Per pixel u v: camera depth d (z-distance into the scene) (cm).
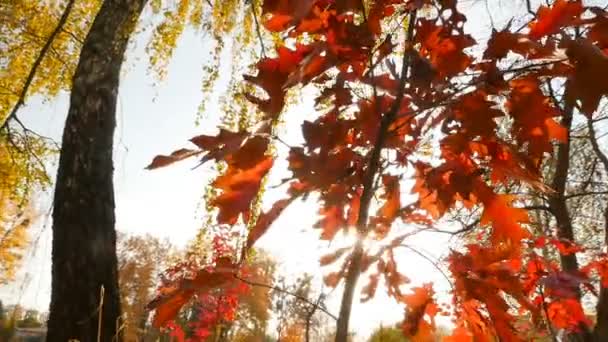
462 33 109
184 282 108
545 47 92
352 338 168
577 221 646
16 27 670
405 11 115
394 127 121
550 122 100
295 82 96
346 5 102
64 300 383
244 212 105
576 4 93
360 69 114
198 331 466
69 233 403
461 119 104
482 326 134
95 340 374
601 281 246
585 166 684
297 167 109
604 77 83
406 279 144
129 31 495
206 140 99
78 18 704
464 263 126
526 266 184
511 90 101
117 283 407
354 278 110
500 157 107
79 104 456
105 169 442
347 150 115
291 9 95
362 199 112
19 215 588
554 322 186
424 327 142
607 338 403
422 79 103
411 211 132
